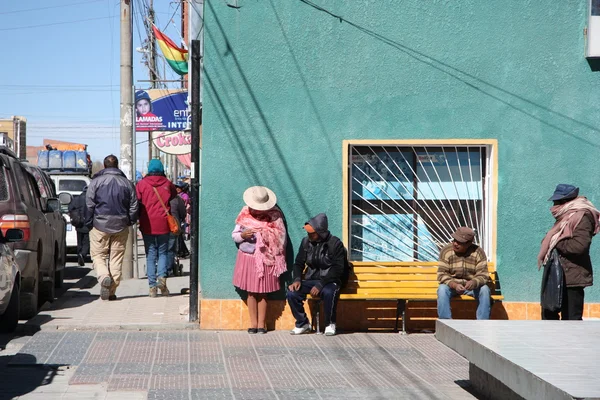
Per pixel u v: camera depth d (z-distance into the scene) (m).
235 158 10.28
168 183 12.91
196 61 10.48
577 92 10.45
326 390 7.37
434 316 10.49
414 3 10.39
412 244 10.70
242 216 10.07
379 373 8.12
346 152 10.38
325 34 10.35
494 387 6.99
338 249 9.92
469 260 9.78
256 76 10.30
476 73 10.42
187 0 11.07
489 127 10.43
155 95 18.25
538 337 6.87
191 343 9.41
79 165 25.50
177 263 16.73
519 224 10.42
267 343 9.51
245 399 7.01
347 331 10.35
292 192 10.34
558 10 10.41
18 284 9.80
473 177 10.72
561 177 10.46
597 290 10.35
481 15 10.41
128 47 15.95
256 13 10.29
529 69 10.43
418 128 10.42
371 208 10.67
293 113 10.34
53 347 9.02
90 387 7.30
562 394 4.96
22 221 10.68
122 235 12.42
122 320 10.59
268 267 9.97
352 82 10.38
